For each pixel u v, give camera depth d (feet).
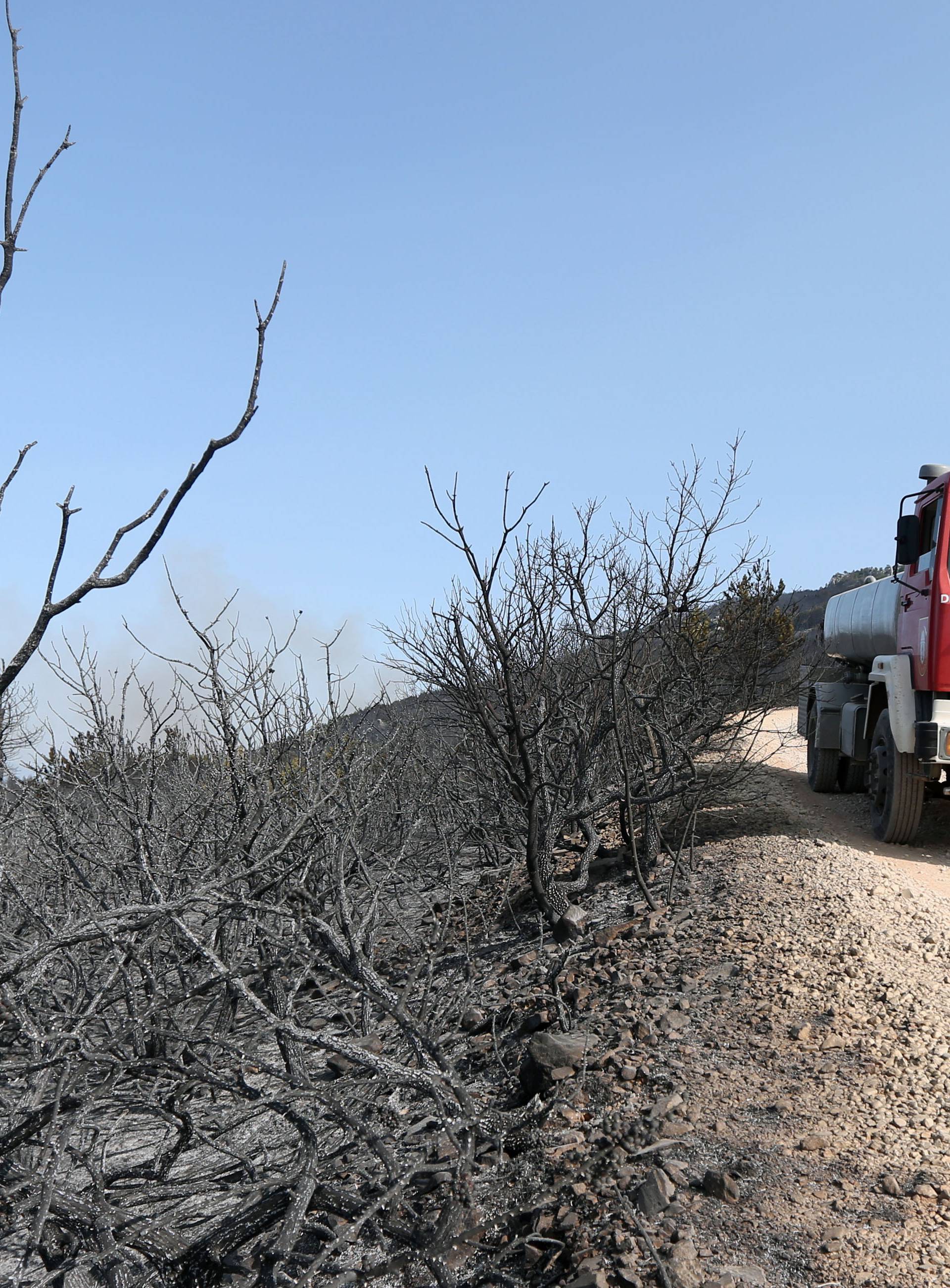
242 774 18.56
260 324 5.98
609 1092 15.02
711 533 25.26
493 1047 18.02
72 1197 11.26
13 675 5.74
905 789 28.58
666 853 27.17
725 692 28.09
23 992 9.81
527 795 23.47
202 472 5.88
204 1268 11.64
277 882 16.89
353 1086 15.39
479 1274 11.30
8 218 5.38
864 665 36.70
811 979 18.29
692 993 18.43
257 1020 18.89
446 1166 11.90
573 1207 12.05
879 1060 15.20
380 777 22.61
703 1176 12.46
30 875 17.93
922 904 22.24
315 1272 10.30
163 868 15.70
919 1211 11.43
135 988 15.35
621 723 26.78
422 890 28.17
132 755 18.80
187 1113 14.20
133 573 5.89
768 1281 10.41
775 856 25.35
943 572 26.66
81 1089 13.53
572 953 21.54
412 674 25.54
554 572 25.40
